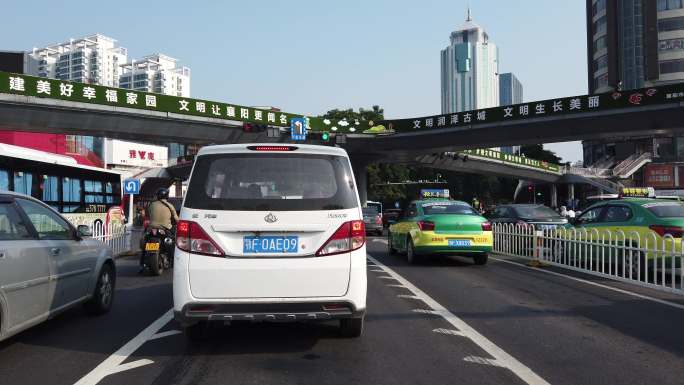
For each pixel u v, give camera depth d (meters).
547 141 38.03
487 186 87.31
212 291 5.04
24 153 15.89
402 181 64.25
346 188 5.39
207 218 5.12
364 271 5.27
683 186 70.81
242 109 37.91
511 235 15.57
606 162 82.75
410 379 4.75
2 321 5.07
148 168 65.50
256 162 5.36
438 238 12.58
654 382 4.66
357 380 4.72
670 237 9.56
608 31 86.50
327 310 5.12
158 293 9.36
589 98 33.97
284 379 4.75
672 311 7.60
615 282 10.34
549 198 83.69
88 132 33.12
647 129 32.78
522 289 9.49
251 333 6.35
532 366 5.10
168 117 34.19
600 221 11.84
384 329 6.54
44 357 5.44
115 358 5.40
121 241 17.05
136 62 132.75
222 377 4.80
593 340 6.03
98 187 21.06
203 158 5.41
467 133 40.06
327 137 35.81
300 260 5.11
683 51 79.56
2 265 5.07
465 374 4.88
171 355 5.49
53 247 6.14
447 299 8.51
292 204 5.19
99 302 7.40
